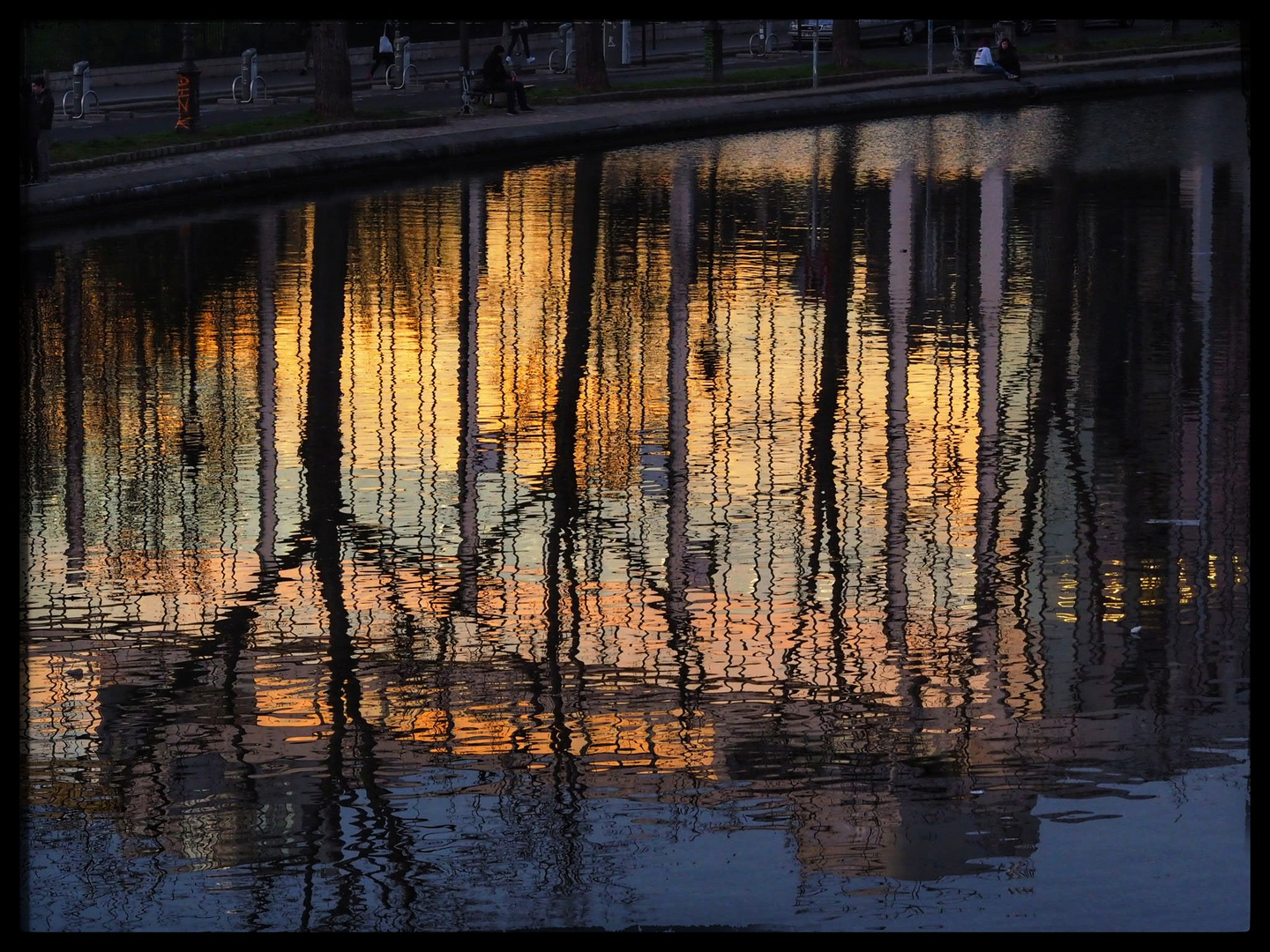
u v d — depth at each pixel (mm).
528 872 7984
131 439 16078
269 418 16859
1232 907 7570
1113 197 32094
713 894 7734
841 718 9727
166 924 7555
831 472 14812
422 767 9109
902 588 11945
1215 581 11984
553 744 9414
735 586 12062
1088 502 13875
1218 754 9156
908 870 7895
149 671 10531
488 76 47625
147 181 33188
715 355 19422
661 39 76688
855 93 51562
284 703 10047
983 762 9094
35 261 25547
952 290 23109
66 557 12789
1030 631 11070
